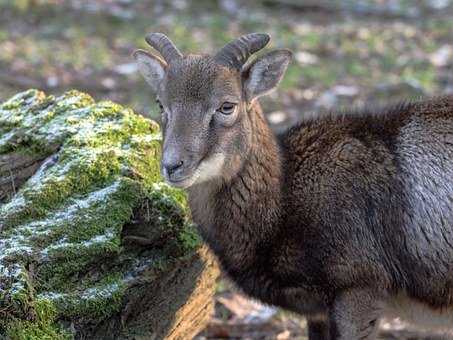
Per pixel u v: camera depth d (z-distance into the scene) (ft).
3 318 29.99
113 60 84.43
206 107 33.71
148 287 34.37
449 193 34.81
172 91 33.96
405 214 34.88
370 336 35.24
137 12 103.35
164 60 35.91
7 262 31.12
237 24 99.76
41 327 30.58
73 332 31.81
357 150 35.32
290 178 35.32
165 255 35.17
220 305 44.50
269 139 35.42
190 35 93.45
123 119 37.93
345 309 34.81
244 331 42.88
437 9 108.68
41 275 31.76
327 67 83.05
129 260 34.14
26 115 38.11
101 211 33.73
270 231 34.99
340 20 104.01
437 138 35.27
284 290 35.70
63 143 36.42
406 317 36.73
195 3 108.47
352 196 34.73
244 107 34.58
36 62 80.94
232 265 35.83
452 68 83.15
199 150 33.35
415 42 92.94
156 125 38.93
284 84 75.87
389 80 78.64
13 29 94.12
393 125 35.83
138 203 34.63
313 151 35.60
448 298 35.47
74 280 32.53
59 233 32.81
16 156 36.58
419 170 35.04
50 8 100.42
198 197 35.42
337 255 34.53
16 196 34.37
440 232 34.86
